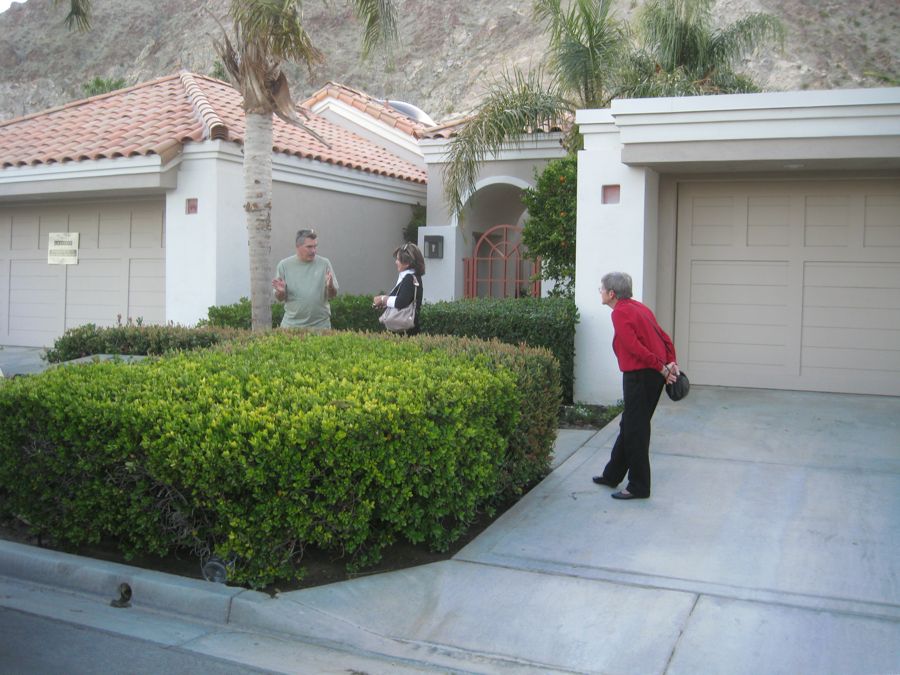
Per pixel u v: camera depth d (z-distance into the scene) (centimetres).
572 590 475
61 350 882
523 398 608
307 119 1642
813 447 741
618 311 611
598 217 943
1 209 1441
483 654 418
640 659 404
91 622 460
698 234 989
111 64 6053
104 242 1334
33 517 541
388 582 490
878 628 422
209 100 1338
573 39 1296
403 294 807
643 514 588
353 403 492
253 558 475
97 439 505
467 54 5191
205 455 466
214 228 1156
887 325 925
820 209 943
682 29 1449
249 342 713
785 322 962
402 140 1789
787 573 488
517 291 1488
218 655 421
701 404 902
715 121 862
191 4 6153
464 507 542
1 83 6138
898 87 799
